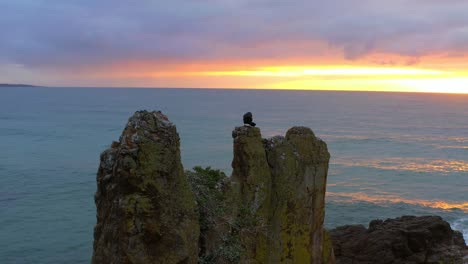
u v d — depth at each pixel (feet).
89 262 134.72
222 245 54.19
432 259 118.62
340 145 414.82
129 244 42.22
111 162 45.96
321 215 72.23
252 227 60.80
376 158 341.21
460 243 126.72
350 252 120.57
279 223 67.00
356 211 195.42
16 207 179.52
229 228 56.34
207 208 53.83
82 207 182.39
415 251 120.98
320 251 72.08
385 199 215.51
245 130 66.03
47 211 176.04
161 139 44.55
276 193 67.62
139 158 43.37
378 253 117.29
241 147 65.36
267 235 64.23
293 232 68.08
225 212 56.59
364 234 126.41
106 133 448.65
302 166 69.82
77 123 552.82
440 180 263.70
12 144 357.61
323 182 71.87
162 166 43.91
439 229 126.31
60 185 216.54
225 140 402.31
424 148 404.57
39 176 234.79
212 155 318.45
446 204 209.77
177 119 638.53
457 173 285.23
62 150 327.47
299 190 69.00
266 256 63.52
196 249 46.01
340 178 262.06
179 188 45.14
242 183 64.39
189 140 399.44
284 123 610.24
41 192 203.00
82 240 149.28
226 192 58.65
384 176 270.67
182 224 44.60
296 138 71.15
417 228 124.57
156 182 43.39
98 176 46.80
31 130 467.11
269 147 69.26
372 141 448.24
